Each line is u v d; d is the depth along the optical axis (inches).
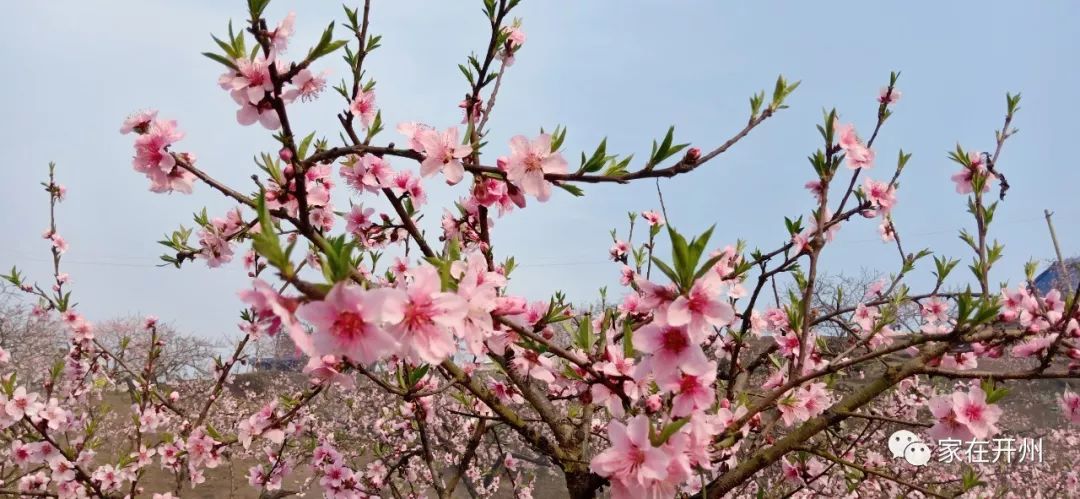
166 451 174.2
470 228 120.5
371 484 209.9
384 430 255.0
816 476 132.2
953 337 77.3
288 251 45.2
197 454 154.6
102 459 290.8
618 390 74.4
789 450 83.8
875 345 117.2
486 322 60.4
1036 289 107.0
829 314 133.8
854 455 156.3
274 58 69.3
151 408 204.5
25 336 490.9
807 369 114.5
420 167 78.7
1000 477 336.2
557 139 78.3
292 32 75.8
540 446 95.0
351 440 337.4
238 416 291.7
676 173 73.9
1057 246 104.7
